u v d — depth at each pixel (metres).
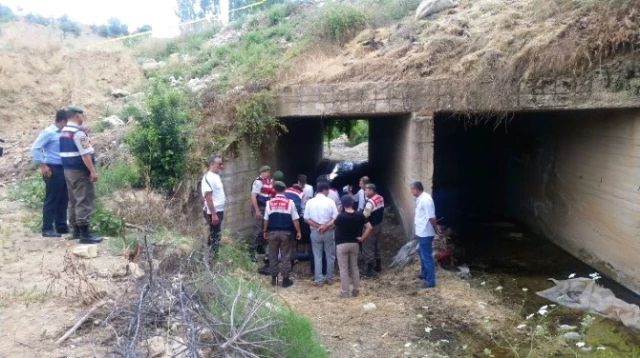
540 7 9.54
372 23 13.03
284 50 13.86
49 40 16.81
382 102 9.67
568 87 8.63
